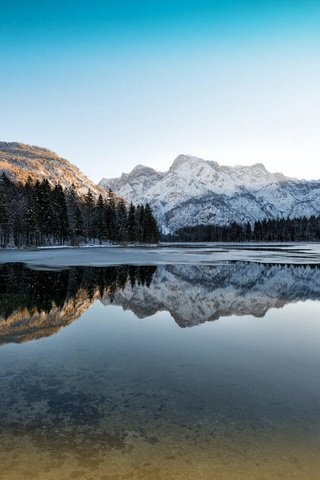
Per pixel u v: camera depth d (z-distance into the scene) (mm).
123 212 119062
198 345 12383
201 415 7316
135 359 10875
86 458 5910
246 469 5625
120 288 24328
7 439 6465
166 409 7574
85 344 12398
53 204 95625
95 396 8211
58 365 10320
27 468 5664
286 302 20047
